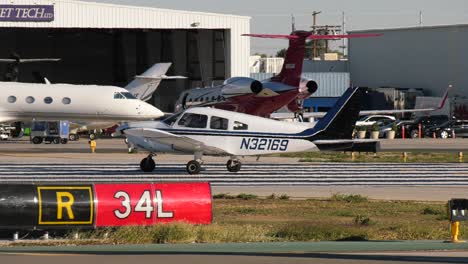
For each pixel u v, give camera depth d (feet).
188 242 259.60
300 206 358.43
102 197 268.82
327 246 248.11
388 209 351.25
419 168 537.65
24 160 577.84
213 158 592.19
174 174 486.79
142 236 258.98
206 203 281.54
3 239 263.70
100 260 214.69
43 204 261.03
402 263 211.61
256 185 439.22
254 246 248.73
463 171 518.78
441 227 296.30
